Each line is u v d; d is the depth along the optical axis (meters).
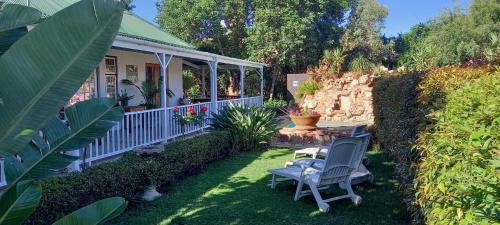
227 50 27.25
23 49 1.76
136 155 6.42
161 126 9.25
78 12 1.78
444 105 3.43
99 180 4.97
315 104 19.00
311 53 25.38
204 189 6.36
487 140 2.06
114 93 11.55
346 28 27.89
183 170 7.23
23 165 2.43
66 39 1.79
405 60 32.69
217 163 8.65
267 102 21.16
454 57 27.72
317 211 5.16
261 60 24.05
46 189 4.27
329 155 5.20
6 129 1.83
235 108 10.54
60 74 1.82
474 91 3.16
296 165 6.33
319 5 25.45
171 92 14.12
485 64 5.68
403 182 4.38
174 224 4.70
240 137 10.14
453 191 2.20
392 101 7.04
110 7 1.80
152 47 8.81
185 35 26.05
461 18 29.64
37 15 2.05
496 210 1.57
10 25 2.00
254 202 5.59
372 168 7.77
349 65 23.47
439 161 2.54
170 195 6.03
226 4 25.69
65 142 2.54
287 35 23.81
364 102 18.23
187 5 25.83
